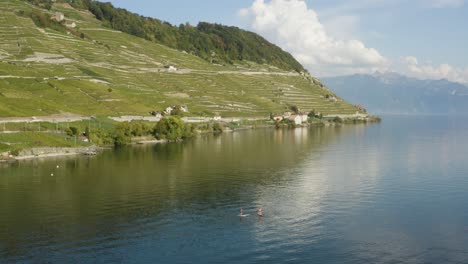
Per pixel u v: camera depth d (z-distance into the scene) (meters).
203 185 132.62
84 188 128.12
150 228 94.50
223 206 110.62
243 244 85.94
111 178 141.75
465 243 86.88
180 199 116.88
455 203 113.62
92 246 85.06
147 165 165.38
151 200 115.75
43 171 152.88
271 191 125.94
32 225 96.38
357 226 96.06
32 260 78.88
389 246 85.44
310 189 128.62
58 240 87.94
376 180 141.00
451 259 79.94
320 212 105.75
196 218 101.12
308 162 175.38
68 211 106.12
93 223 97.62
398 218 101.44
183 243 86.50
